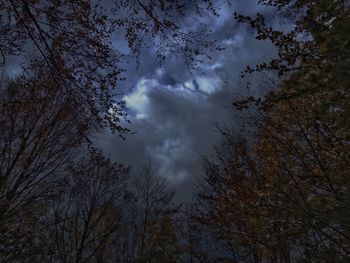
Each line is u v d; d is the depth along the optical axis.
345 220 7.39
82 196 18.84
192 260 22.31
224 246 14.62
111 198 20.16
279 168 10.02
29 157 13.30
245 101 6.15
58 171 14.43
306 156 9.53
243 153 11.71
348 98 5.15
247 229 11.95
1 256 12.39
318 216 8.23
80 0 6.61
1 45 6.78
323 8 5.01
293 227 9.10
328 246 8.56
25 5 5.97
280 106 9.07
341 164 8.81
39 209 14.18
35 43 6.55
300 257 9.58
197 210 15.96
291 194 9.24
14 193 12.83
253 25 6.27
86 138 7.77
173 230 24.33
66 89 7.03
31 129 13.38
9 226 12.47
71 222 18.38
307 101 8.25
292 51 5.79
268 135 10.29
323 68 5.29
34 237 13.27
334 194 8.28
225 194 13.38
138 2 6.71
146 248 23.69
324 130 7.99
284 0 6.05
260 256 12.51
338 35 4.50
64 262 16.75
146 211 24.70
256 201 11.35
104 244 20.67
